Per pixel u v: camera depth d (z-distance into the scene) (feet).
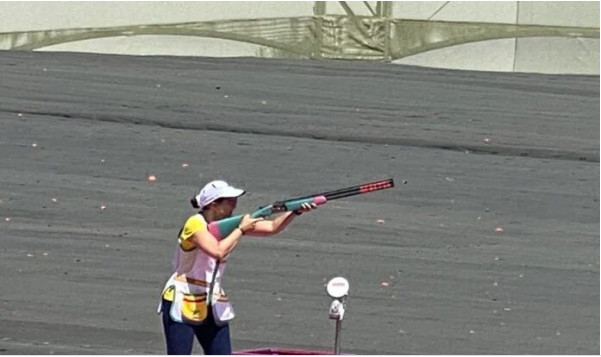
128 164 173.88
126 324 121.39
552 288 134.82
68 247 142.00
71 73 226.58
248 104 208.44
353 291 131.34
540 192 170.09
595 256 146.41
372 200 162.50
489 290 133.39
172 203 159.43
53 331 118.73
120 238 146.10
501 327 123.03
